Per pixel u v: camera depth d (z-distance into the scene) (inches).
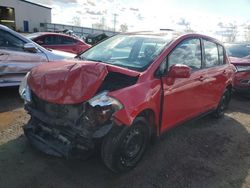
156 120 150.3
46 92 130.6
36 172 136.2
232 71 239.9
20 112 211.6
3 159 143.9
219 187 140.2
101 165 146.3
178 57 166.2
